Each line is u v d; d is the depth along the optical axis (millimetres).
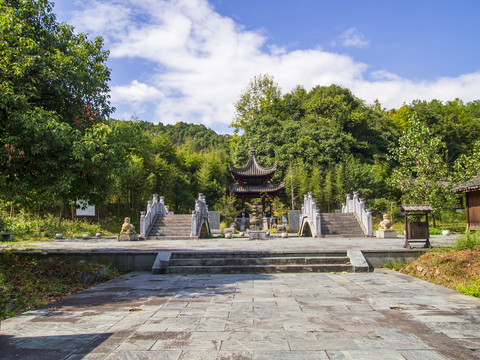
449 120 61812
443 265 9086
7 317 5773
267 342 4395
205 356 3943
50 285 8047
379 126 64375
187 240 20938
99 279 9422
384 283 8547
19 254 10711
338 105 60656
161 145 48156
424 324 5129
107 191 9992
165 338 4578
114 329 5000
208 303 6598
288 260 10969
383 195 46906
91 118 9750
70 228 26344
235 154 53438
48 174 8750
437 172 25359
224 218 37750
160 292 7742
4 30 8219
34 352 4102
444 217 33062
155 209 24969
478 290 7090
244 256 11344
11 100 7793
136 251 11445
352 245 14578
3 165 8023
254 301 6723
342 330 4867
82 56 10391
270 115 56844
